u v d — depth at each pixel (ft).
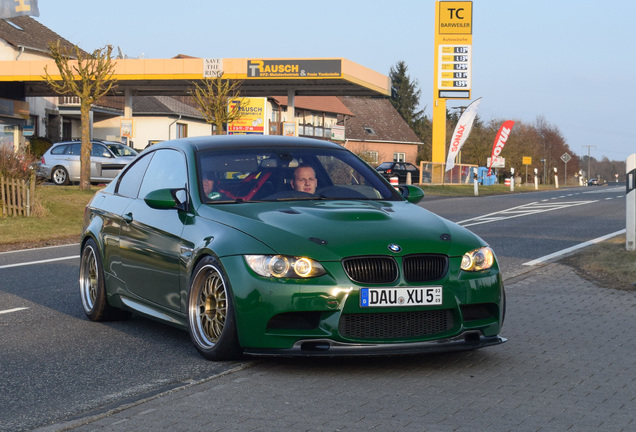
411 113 396.78
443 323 16.65
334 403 13.92
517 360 17.30
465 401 14.03
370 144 284.82
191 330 18.06
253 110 120.88
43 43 160.66
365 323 16.12
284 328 16.20
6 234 51.31
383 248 16.28
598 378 15.74
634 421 12.93
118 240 21.65
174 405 13.88
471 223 59.47
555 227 54.49
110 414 13.43
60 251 43.32
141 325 22.45
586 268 32.60
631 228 36.55
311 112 255.29
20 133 142.41
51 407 14.33
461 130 149.69
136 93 155.84
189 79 133.49
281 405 13.80
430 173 151.74
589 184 392.68
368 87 142.92
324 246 16.21
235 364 17.10
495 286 17.08
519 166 282.97
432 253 16.58
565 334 20.15
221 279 16.96
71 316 23.98
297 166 20.25
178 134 210.18
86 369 17.19
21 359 18.22
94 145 98.22
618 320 22.00
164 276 19.34
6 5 81.30
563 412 13.41
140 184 22.17
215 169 19.79
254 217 17.60
